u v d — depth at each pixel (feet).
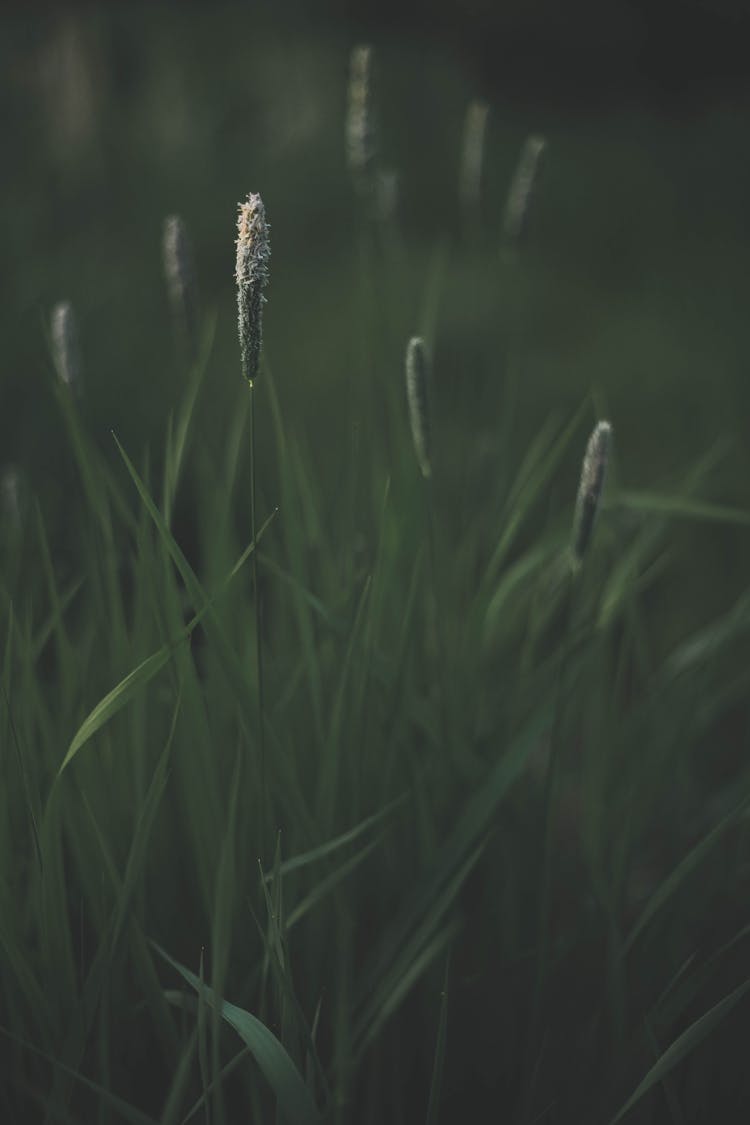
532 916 3.82
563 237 12.80
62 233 9.87
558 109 20.03
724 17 20.54
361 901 3.72
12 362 5.95
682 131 18.01
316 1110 3.16
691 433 7.09
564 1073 3.54
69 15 13.19
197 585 3.27
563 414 7.45
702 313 9.51
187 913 3.67
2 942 3.30
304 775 3.69
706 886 3.86
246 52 14.48
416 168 14.25
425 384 3.51
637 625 4.01
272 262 11.46
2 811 3.36
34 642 3.83
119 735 3.53
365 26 16.58
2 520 4.04
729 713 4.74
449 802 3.73
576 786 4.47
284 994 3.26
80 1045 3.28
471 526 4.18
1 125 11.52
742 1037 3.61
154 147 13.05
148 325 7.52
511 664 4.27
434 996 3.59
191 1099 3.45
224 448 4.71
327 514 3.98
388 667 3.66
